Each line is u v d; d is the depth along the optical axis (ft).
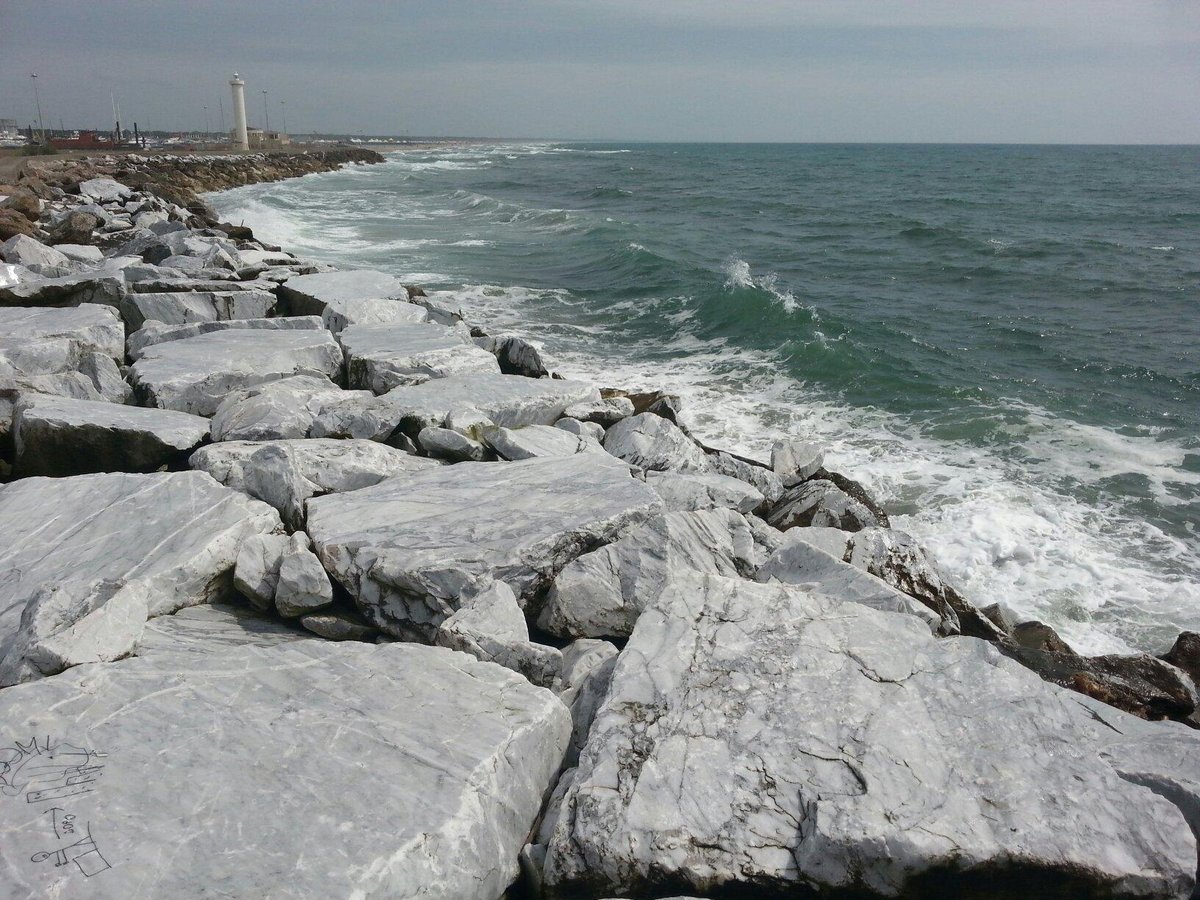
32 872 8.82
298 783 10.25
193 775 10.26
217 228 62.08
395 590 15.64
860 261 86.28
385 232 95.20
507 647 13.85
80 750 10.53
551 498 18.34
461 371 27.94
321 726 11.28
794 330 51.08
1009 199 165.17
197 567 15.40
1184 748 11.89
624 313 57.72
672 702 11.94
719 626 13.41
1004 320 60.49
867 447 34.94
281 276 40.91
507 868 10.52
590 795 10.59
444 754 10.88
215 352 27.14
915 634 13.35
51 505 17.31
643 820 10.25
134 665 12.30
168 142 327.26
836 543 20.07
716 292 59.52
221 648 13.83
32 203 61.41
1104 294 70.03
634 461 24.54
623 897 10.04
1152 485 31.73
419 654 13.05
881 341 52.03
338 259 74.33
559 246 87.35
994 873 9.74
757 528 20.45
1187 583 25.05
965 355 50.62
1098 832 10.02
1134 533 28.04
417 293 43.52
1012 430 37.01
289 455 18.90
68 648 12.44
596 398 27.43
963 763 10.94
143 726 11.03
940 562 26.04
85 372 24.77
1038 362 49.67
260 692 11.94
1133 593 24.56
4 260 40.68
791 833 10.22
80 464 20.81
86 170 110.42
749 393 41.52
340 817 9.78
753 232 108.37
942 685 12.25
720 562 17.16
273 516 17.35
